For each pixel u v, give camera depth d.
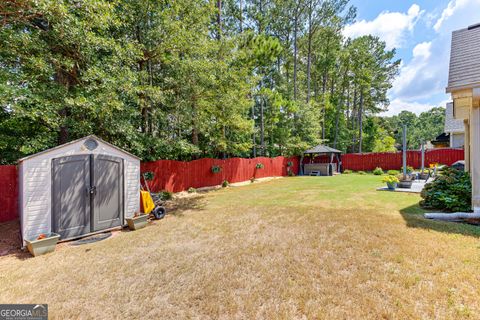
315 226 4.77
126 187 5.57
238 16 17.77
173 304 2.43
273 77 21.22
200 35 8.97
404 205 6.30
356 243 3.76
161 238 4.51
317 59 24.20
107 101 5.80
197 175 11.27
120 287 2.78
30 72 5.54
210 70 8.91
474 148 4.97
